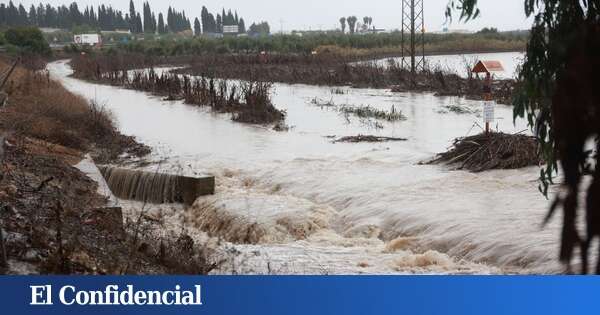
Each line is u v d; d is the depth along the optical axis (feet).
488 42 244.63
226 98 99.76
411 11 141.28
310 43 263.70
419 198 38.37
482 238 30.55
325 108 94.79
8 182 31.81
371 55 225.35
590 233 6.64
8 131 47.73
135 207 42.60
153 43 299.99
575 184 6.82
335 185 43.80
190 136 69.10
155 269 24.94
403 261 29.40
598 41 7.17
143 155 56.44
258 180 48.37
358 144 62.28
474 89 109.29
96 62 183.73
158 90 125.39
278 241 36.01
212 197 42.70
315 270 27.96
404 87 124.36
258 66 183.32
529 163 43.80
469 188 39.70
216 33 596.70
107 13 541.75
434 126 74.28
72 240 24.00
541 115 13.76
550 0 13.04
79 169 45.83
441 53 242.37
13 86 70.49
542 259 27.32
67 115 62.80
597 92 7.00
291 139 66.49
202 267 26.04
